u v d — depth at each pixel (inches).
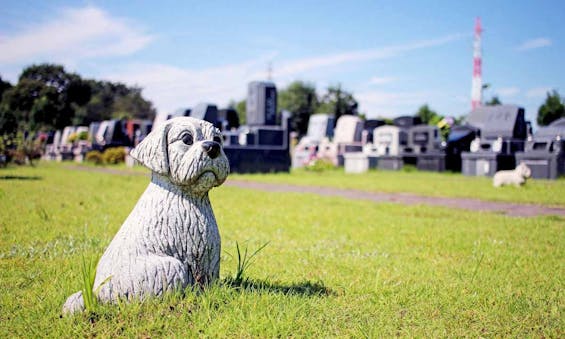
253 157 951.0
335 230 306.7
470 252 245.6
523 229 318.7
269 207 420.8
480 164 940.0
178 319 124.0
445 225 330.6
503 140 988.6
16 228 272.7
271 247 250.5
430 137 1118.4
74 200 416.8
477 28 1812.3
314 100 2613.2
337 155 1220.5
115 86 3213.6
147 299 127.0
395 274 197.9
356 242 268.8
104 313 124.2
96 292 126.5
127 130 1638.8
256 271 196.1
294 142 1707.7
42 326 123.9
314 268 206.5
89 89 2647.6
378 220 351.9
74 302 129.4
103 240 249.0
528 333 132.5
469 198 536.7
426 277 193.8
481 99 1824.6
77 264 194.2
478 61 1815.9
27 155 1037.8
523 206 471.2
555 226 332.2
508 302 158.9
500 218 371.6
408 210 416.8
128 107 3137.3
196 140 136.4
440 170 1042.7
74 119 2714.1
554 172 822.5
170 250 133.0
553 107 1797.5
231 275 175.6
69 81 2549.2
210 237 138.8
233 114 1492.4
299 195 535.5
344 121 1327.5
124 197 451.8
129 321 121.3
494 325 138.2
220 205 426.3
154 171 136.4
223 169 138.6
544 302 160.6
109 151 1306.6
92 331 117.7
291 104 2551.7
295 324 128.9
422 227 320.8
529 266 214.4
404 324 137.2
